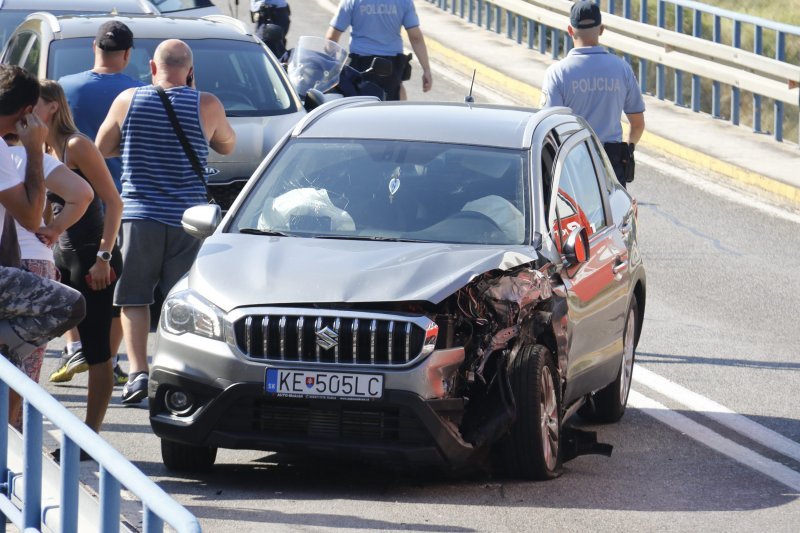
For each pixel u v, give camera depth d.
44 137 18.62
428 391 19.98
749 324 34.38
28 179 18.48
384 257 21.39
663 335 33.16
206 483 21.30
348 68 44.03
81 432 12.23
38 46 36.84
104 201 22.02
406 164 23.91
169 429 20.62
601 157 27.89
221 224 23.20
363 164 23.97
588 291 23.88
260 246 21.95
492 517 19.89
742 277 39.47
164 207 25.67
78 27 36.97
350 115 25.52
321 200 23.31
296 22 95.44
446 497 20.83
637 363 30.62
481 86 74.19
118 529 11.84
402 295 20.23
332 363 20.03
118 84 29.34
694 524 20.02
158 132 25.66
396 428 20.08
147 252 25.66
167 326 20.89
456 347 20.44
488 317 21.09
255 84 36.97
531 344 22.00
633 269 26.86
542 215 23.16
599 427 25.89
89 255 22.31
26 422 14.16
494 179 23.59
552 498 20.97
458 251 21.77
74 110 29.05
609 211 26.58
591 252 24.67
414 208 23.11
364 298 20.16
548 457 21.95
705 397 28.02
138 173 25.78
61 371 27.14
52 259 19.70
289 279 20.66
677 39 66.25
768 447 24.62
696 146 56.97
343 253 21.61
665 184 52.97
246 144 33.84
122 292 25.69
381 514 19.86
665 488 21.88
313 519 19.53
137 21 38.22
